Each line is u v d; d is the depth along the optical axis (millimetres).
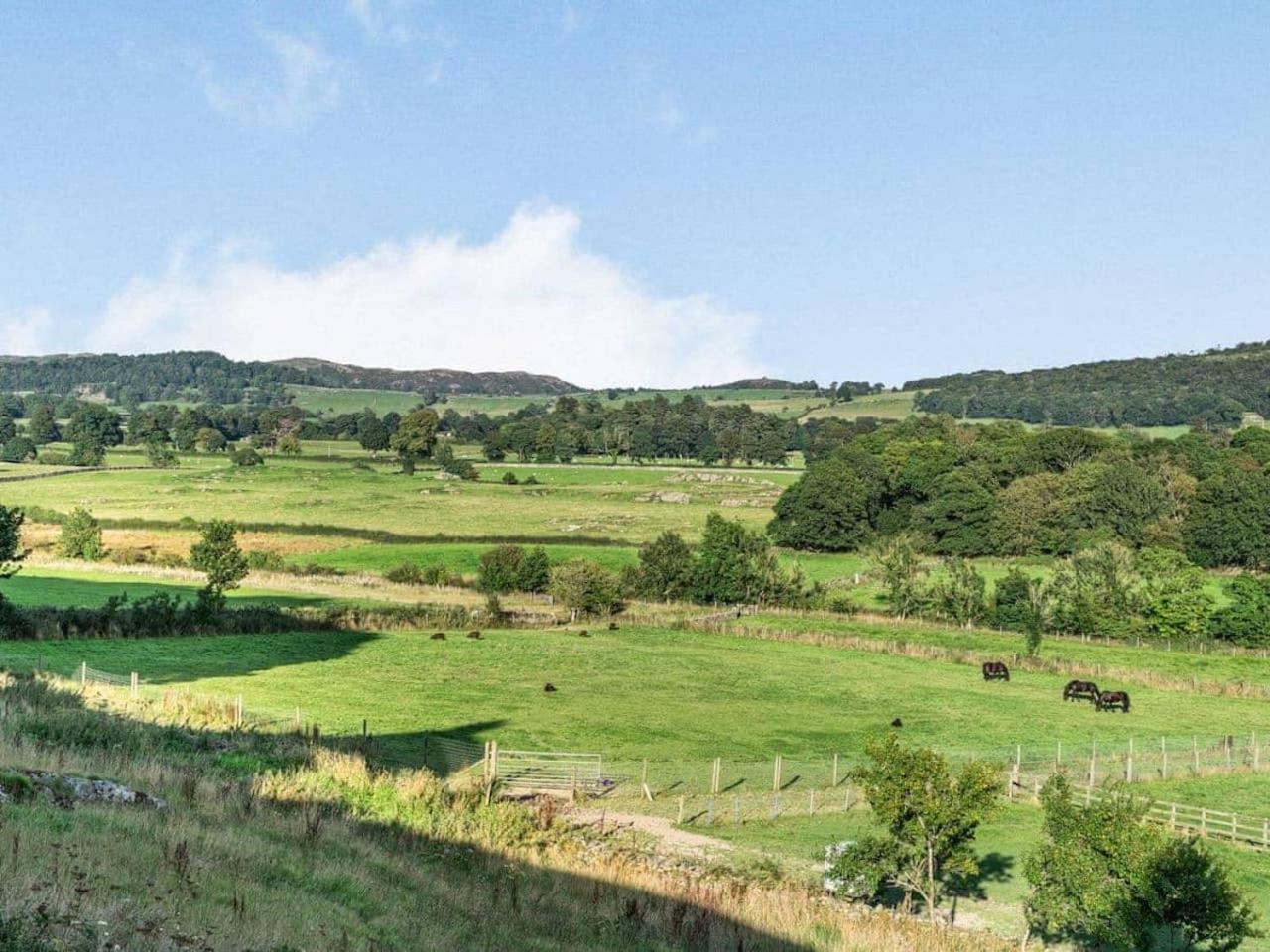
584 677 78938
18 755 25391
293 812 28484
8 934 13812
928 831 34375
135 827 21172
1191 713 75875
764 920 29000
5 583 105688
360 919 20094
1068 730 68438
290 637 87812
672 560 122625
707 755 57000
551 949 22141
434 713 62500
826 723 67625
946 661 94125
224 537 99625
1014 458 182375
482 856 30188
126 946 14680
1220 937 31156
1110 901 31453
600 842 37531
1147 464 173500
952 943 30609
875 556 119375
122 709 43031
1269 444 186625
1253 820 48719
